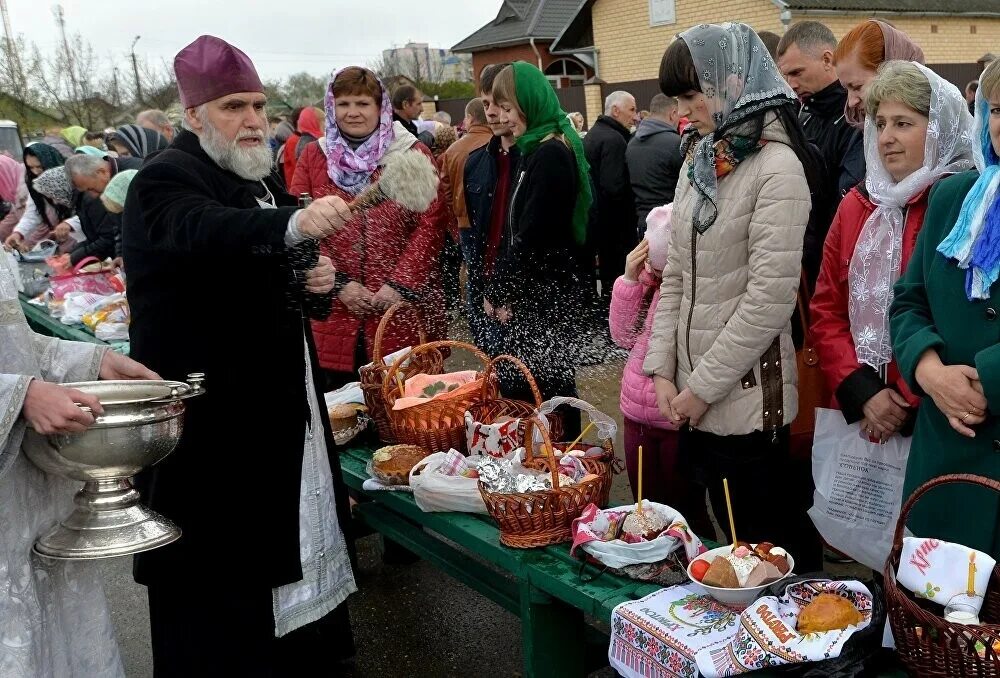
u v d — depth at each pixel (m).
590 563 1.98
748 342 2.12
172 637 2.30
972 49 19.25
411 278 2.89
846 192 2.43
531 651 2.11
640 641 1.69
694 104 2.16
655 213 2.58
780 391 2.21
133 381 1.97
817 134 2.78
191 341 2.19
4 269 1.86
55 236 7.06
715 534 2.93
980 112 1.69
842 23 16.86
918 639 1.34
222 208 2.07
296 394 2.29
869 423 2.11
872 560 2.18
